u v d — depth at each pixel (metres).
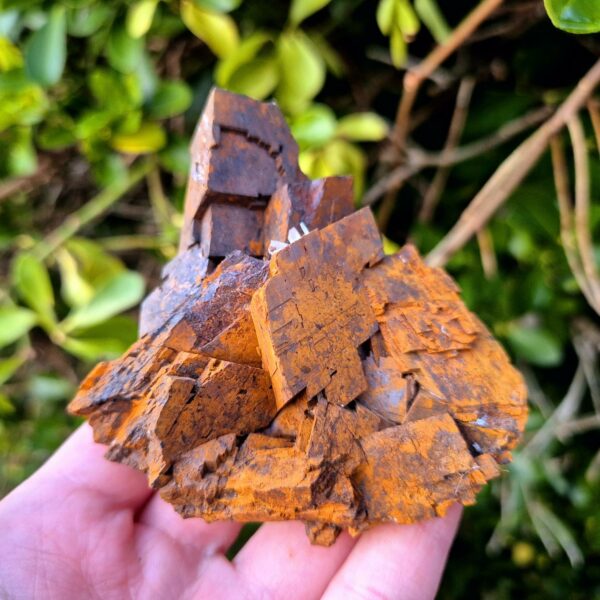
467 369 0.11
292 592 0.13
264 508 0.10
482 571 0.19
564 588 0.19
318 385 0.10
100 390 0.11
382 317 0.11
